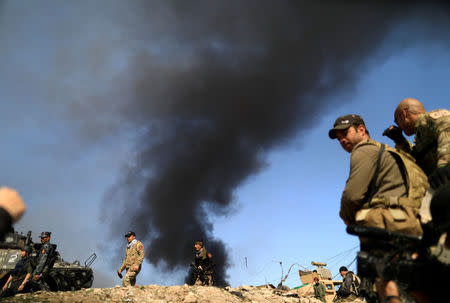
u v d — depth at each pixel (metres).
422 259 2.09
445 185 1.97
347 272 10.58
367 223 2.36
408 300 2.06
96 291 6.55
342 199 2.59
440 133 2.56
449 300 1.95
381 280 2.18
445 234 1.96
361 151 2.58
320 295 11.26
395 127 3.21
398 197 2.36
